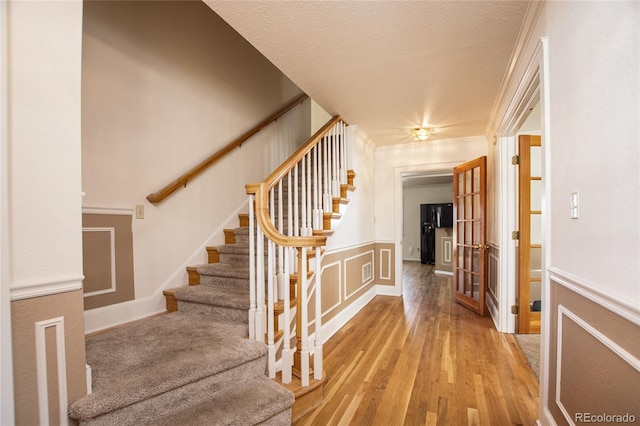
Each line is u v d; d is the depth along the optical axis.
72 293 1.20
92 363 1.54
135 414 1.31
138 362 1.56
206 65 3.08
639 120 0.84
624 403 0.94
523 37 1.87
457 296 4.23
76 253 1.20
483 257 3.53
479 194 3.66
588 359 1.15
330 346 2.71
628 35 0.88
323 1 1.61
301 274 1.82
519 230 2.97
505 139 3.05
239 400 1.52
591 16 1.09
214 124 3.16
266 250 2.60
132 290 2.34
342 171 3.48
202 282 2.67
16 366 1.04
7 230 1.00
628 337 0.92
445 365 2.34
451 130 3.84
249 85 3.69
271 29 1.86
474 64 2.26
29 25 1.08
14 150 1.04
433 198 9.00
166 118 2.64
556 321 1.46
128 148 2.33
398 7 1.66
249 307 2.08
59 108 1.16
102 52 2.16
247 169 3.59
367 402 1.87
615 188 0.96
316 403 1.83
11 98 1.03
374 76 2.46
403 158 4.55
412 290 5.05
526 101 2.19
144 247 2.44
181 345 1.77
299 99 4.64
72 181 1.19
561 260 1.39
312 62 2.25
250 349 1.73
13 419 1.01
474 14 1.71
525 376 2.16
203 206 2.97
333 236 3.09
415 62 2.25
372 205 4.55
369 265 4.40
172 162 2.69
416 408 1.81
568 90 1.29
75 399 1.21
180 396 1.45
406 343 2.78
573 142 1.25
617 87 0.94
